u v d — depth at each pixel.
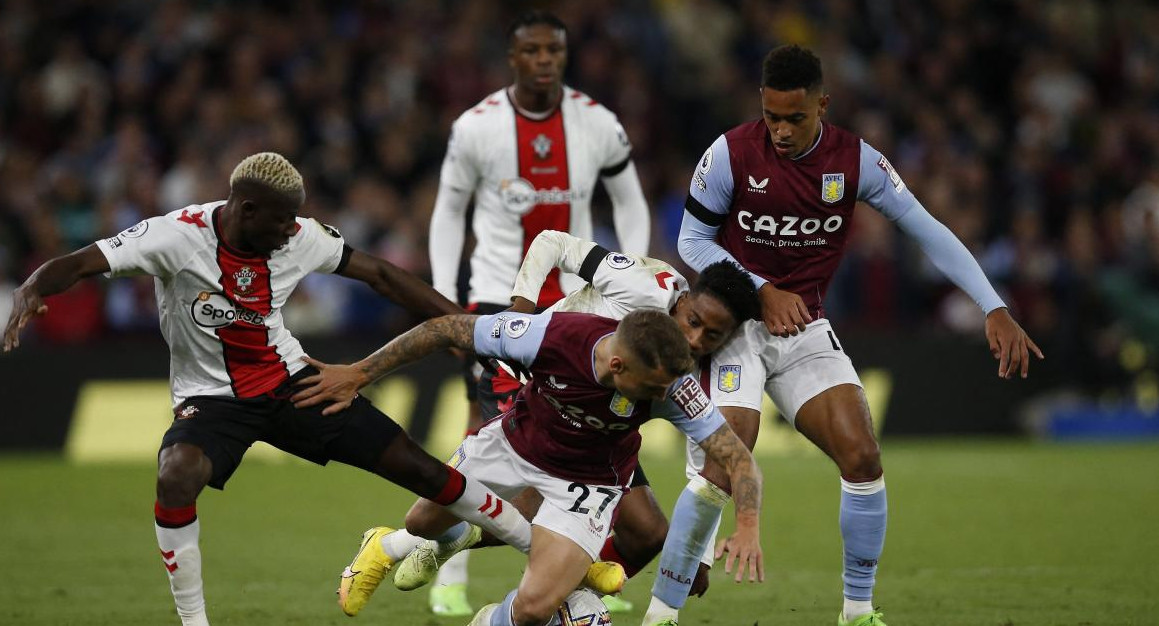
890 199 20.17
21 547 27.86
